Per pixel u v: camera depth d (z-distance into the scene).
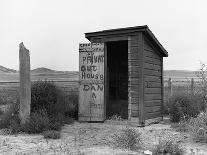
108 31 14.66
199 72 16.64
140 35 13.92
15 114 12.99
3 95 23.73
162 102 16.17
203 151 9.03
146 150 8.86
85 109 14.88
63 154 8.38
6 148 9.20
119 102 17.03
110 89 17.38
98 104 14.67
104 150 8.86
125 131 10.00
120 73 17.36
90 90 14.84
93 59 14.87
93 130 12.48
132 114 13.94
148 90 14.54
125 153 8.52
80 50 15.16
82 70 15.06
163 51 15.96
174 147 8.74
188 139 10.77
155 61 15.59
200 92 16.91
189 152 8.87
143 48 14.01
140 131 12.38
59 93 14.58
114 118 15.06
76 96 16.80
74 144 9.77
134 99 13.91
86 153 8.45
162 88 16.23
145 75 14.26
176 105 15.56
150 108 14.70
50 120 12.70
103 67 14.67
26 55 12.27
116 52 17.25
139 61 13.88
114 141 10.09
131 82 14.02
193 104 15.73
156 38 14.98
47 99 13.62
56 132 11.22
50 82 14.66
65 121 14.23
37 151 8.77
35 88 13.67
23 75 12.23
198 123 11.30
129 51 14.16
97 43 14.84
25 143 9.94
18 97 13.51
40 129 11.91
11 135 11.44
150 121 14.56
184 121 13.76
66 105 15.12
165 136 11.27
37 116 12.39
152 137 11.08
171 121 15.51
